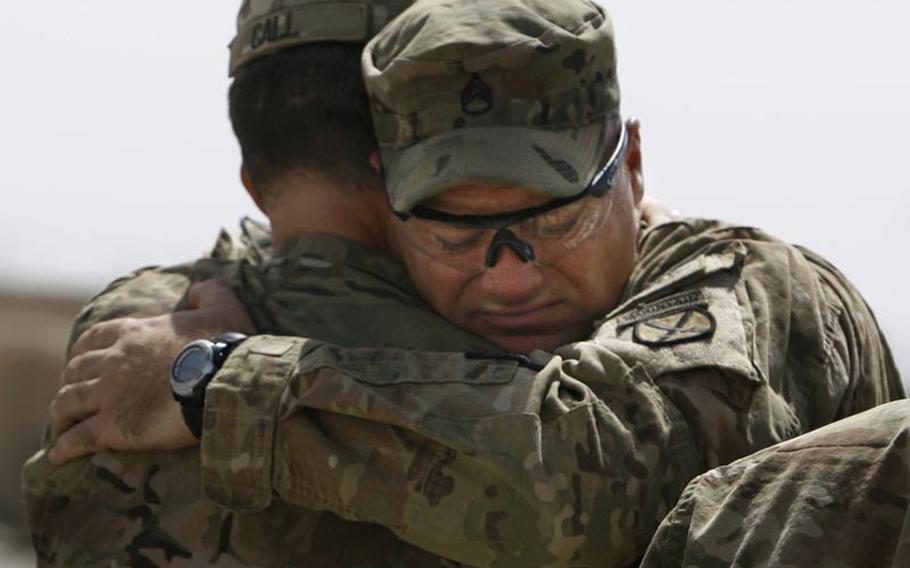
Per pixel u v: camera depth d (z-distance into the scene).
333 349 7.78
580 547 7.34
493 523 7.34
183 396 7.79
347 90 8.42
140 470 8.08
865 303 8.76
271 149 8.66
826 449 5.77
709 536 5.86
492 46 7.62
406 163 7.79
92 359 8.27
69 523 8.16
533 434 7.35
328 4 8.52
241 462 7.65
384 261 8.46
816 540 5.59
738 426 7.57
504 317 8.00
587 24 7.86
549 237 7.81
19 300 47.78
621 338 7.84
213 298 8.45
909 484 5.54
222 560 7.80
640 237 8.74
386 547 7.76
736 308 7.89
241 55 8.80
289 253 8.64
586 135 7.81
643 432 7.49
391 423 7.50
